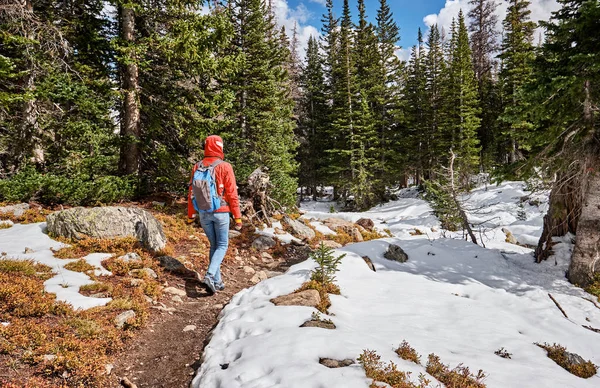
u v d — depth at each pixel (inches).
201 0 438.3
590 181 286.7
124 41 398.3
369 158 1200.8
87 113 387.2
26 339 130.9
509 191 909.8
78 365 124.7
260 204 447.5
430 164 1250.0
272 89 761.6
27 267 194.4
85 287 189.5
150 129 444.8
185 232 335.6
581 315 242.4
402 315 205.2
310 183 1480.1
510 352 169.5
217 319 196.2
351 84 1189.7
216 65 428.1
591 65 246.8
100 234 258.1
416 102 1368.1
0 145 378.3
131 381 133.0
